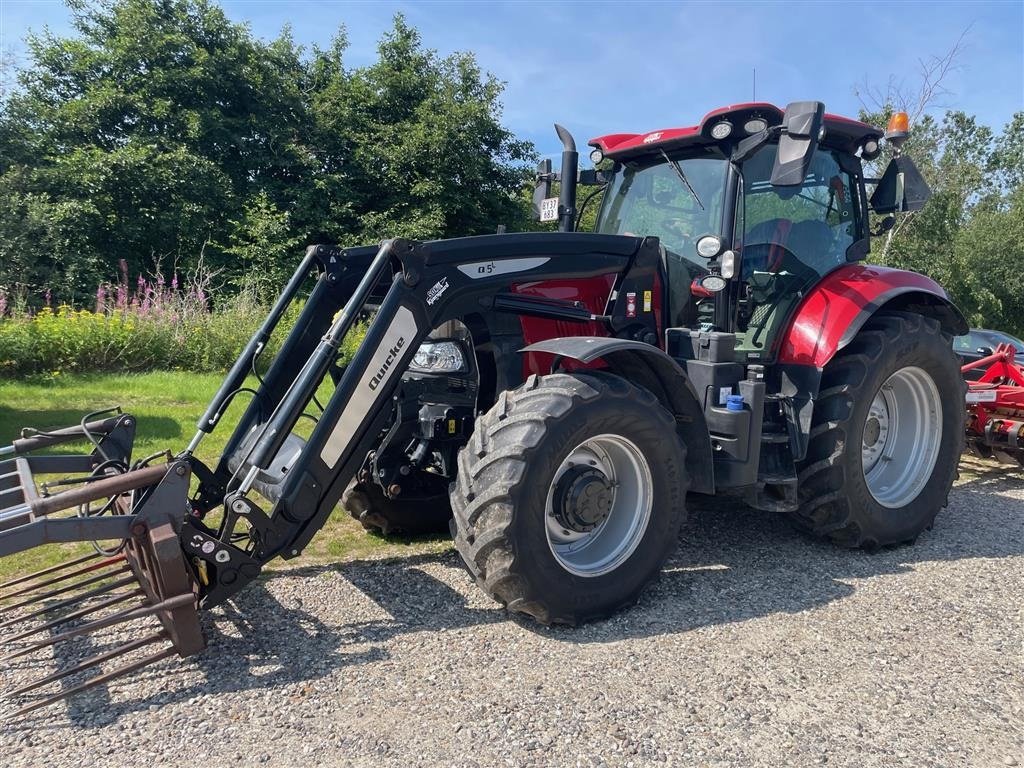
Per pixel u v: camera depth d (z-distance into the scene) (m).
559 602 3.11
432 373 3.80
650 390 3.61
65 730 2.39
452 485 3.22
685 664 2.91
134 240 15.74
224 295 13.30
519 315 3.63
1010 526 4.88
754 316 4.20
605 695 2.67
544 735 2.41
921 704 2.68
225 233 16.19
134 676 2.73
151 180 15.40
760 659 2.97
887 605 3.52
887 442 4.64
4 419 6.89
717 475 3.73
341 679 2.73
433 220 17.58
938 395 4.51
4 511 2.74
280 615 3.26
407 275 3.19
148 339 10.19
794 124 3.48
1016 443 6.08
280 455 3.38
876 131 4.62
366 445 3.14
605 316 3.82
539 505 3.03
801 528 4.42
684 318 4.20
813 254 4.51
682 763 2.30
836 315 4.10
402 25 20.14
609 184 4.80
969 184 22.66
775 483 3.89
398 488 3.88
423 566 3.88
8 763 2.22
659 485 3.39
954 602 3.57
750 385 3.74
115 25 17.30
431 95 19.33
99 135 16.64
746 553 4.22
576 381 3.19
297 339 3.62
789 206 4.39
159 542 2.63
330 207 17.50
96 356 9.84
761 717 2.56
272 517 2.94
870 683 2.81
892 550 4.35
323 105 18.88
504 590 3.05
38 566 3.74
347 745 2.33
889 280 4.43
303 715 2.49
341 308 3.73
